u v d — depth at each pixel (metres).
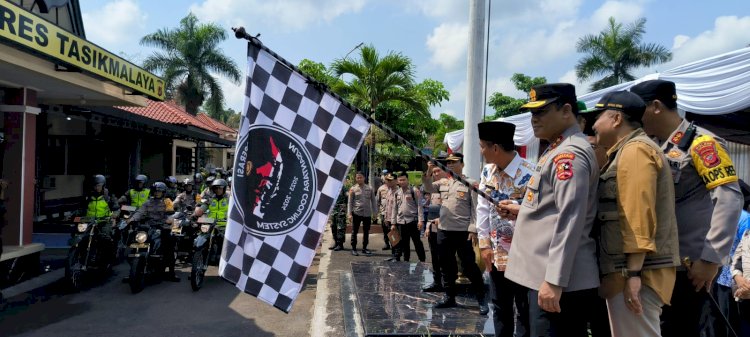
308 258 3.05
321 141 3.09
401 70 14.28
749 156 6.55
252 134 3.12
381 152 17.62
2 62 6.30
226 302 6.86
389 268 7.79
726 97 4.82
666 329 2.98
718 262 2.61
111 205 8.56
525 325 3.55
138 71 8.74
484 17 6.61
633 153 2.38
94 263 7.62
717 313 3.36
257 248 3.09
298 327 5.84
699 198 2.79
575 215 2.34
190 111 32.38
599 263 2.48
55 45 6.46
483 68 6.62
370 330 4.66
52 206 14.70
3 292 7.13
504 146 3.82
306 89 3.11
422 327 4.76
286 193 3.09
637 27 30.39
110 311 6.34
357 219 10.45
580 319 2.50
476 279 5.20
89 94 8.97
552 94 2.61
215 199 8.23
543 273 2.50
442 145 29.98
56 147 15.34
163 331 5.61
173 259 8.06
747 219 3.78
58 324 5.79
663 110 2.88
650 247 2.28
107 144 17.73
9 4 5.62
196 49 31.95
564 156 2.44
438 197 6.40
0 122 9.48
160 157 21.22
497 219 3.83
